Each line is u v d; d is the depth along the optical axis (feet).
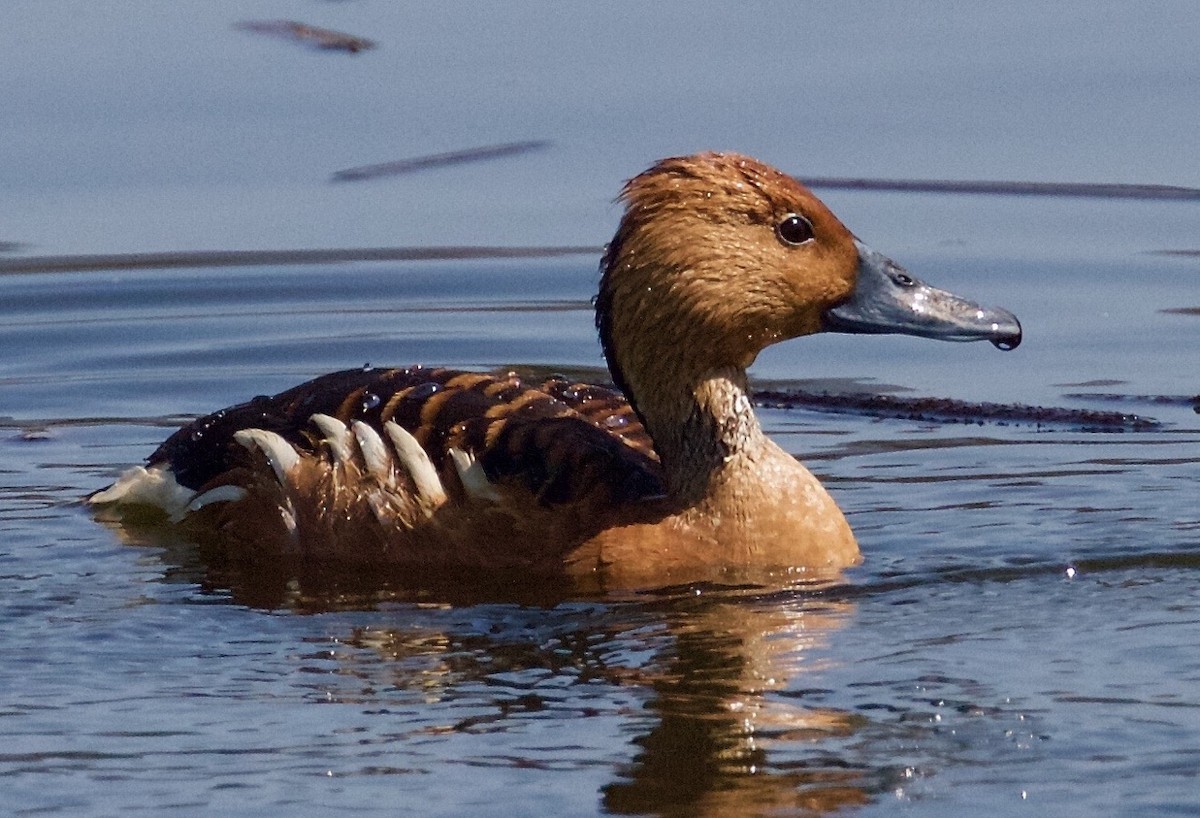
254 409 46.57
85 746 33.01
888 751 32.09
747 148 70.79
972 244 65.36
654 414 42.78
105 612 39.83
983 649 36.42
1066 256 64.64
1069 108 73.77
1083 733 32.65
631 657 36.58
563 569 41.88
